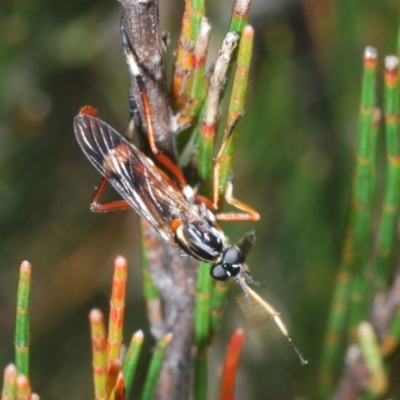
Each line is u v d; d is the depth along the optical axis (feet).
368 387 0.60
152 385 0.58
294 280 0.68
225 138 0.57
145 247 0.59
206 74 0.57
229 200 0.59
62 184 0.70
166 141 0.58
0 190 0.69
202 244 0.59
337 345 0.61
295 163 0.68
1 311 0.70
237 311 0.70
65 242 0.70
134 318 0.70
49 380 0.70
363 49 0.66
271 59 0.67
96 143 0.60
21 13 0.67
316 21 0.67
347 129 0.67
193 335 0.59
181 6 0.67
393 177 0.59
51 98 0.69
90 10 0.68
